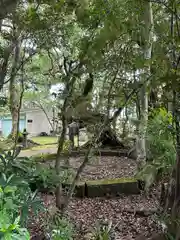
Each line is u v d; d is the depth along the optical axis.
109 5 1.93
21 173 1.92
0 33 2.27
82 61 2.02
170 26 1.82
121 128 4.34
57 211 2.02
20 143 7.16
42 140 9.95
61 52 2.28
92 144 2.14
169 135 2.38
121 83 2.12
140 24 2.01
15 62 2.40
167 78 1.62
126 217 2.54
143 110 3.11
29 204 1.50
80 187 3.18
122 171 4.16
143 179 3.26
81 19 2.02
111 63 2.06
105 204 2.96
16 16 2.11
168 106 2.13
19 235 1.04
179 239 1.77
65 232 1.84
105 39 1.92
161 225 2.06
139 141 3.53
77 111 2.11
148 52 2.02
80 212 2.66
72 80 2.09
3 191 1.29
